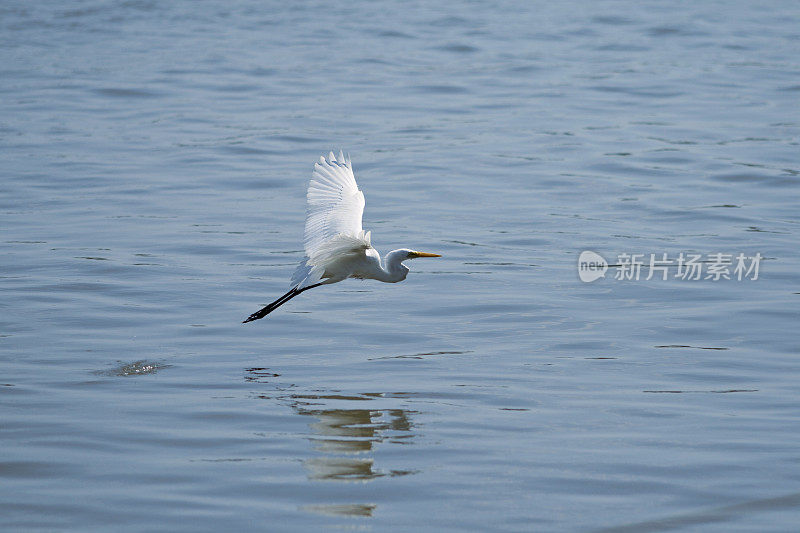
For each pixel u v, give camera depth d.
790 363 12.89
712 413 11.43
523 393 12.00
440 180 22.38
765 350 13.34
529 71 34.25
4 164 23.22
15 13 44.22
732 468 10.11
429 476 9.92
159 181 22.23
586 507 9.38
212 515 9.13
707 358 13.08
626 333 14.02
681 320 14.49
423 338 13.92
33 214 19.77
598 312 14.91
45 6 46.09
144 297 15.38
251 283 16.17
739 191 21.56
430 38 39.84
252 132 26.44
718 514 9.27
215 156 24.25
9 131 26.20
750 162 23.64
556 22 43.47
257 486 9.68
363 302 15.48
